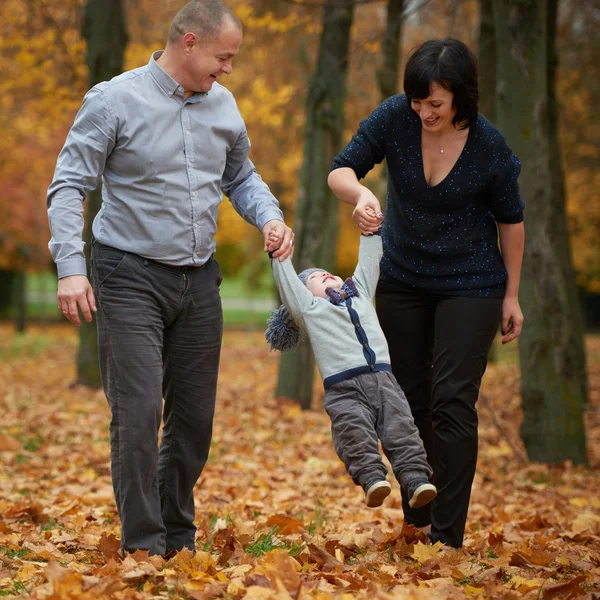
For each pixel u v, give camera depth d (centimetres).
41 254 4050
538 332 1174
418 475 517
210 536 677
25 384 2077
